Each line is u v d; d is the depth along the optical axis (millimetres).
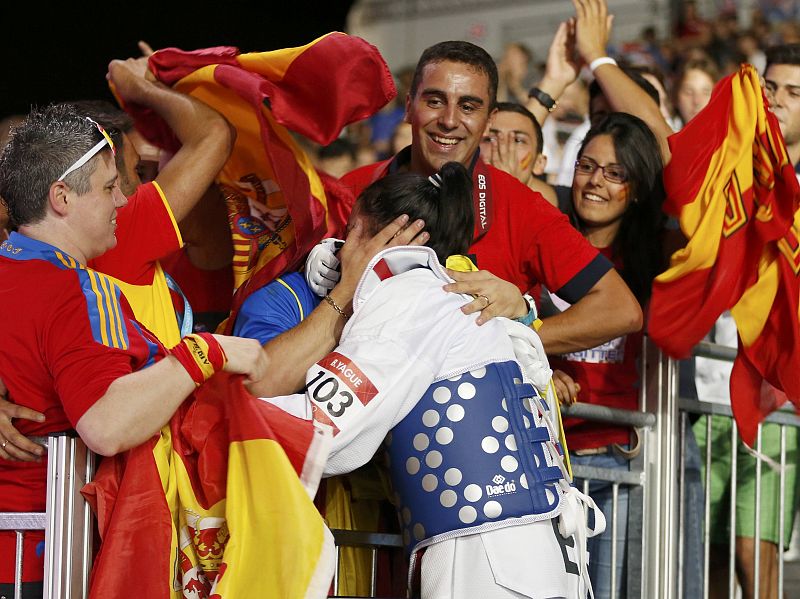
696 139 6355
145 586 4445
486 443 4629
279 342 4930
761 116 6336
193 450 4715
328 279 5219
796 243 6414
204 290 6234
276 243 5645
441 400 4668
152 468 4590
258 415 4559
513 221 6195
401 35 20969
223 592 4363
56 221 4703
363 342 4688
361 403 4570
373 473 5324
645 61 16484
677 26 17484
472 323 4844
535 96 8328
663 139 7473
